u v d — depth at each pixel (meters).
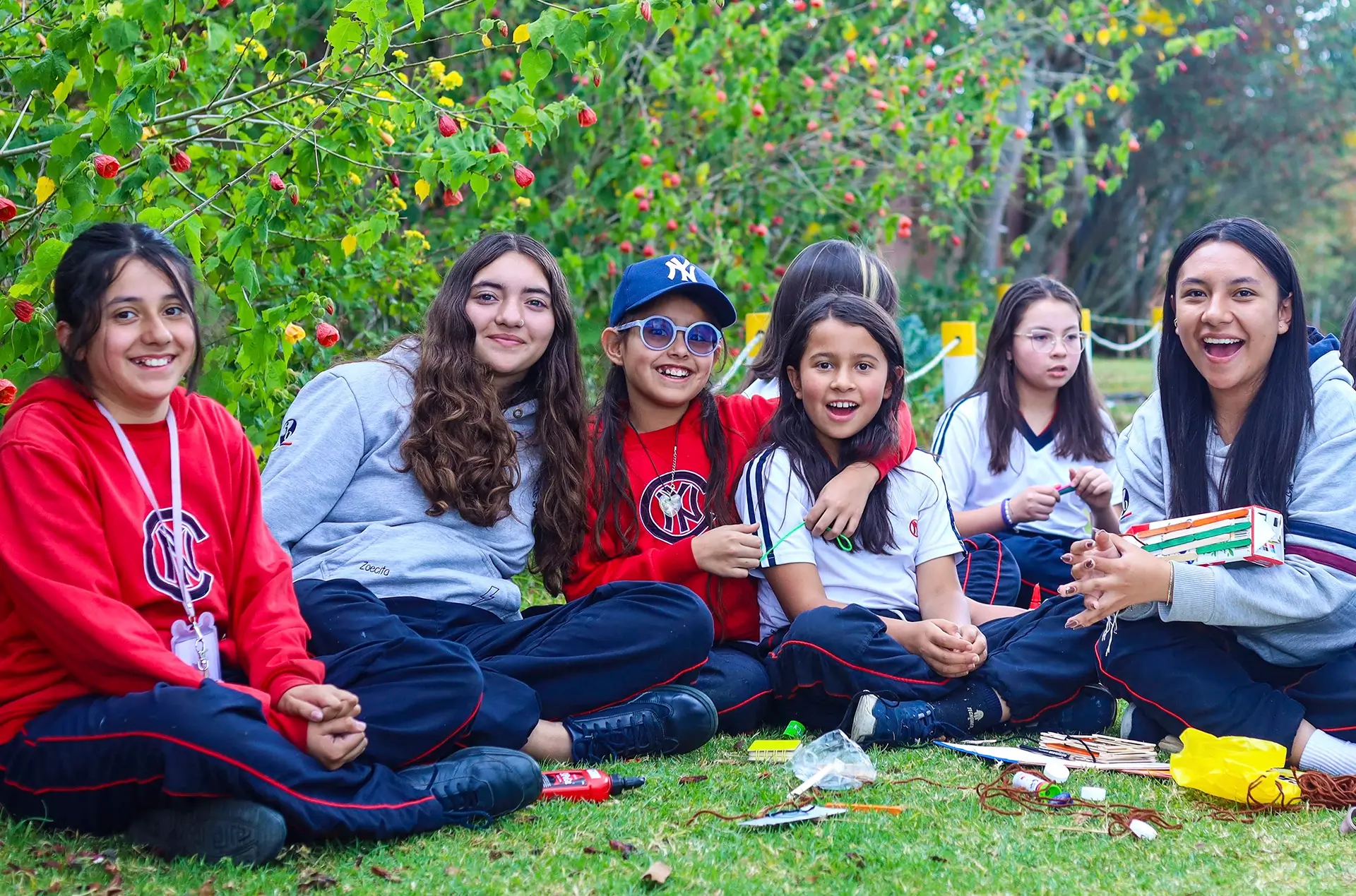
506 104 3.67
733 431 3.56
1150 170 18.70
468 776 2.42
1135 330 20.53
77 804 2.29
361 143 3.66
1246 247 2.95
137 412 2.51
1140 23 8.44
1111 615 2.94
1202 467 3.08
